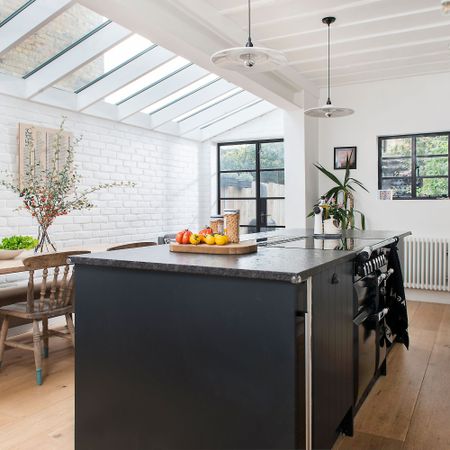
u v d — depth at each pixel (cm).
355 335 238
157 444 189
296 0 333
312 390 178
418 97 535
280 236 346
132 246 387
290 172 561
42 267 296
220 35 367
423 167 546
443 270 516
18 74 421
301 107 546
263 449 167
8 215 420
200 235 238
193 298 181
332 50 441
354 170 572
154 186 615
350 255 226
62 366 325
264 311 167
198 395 180
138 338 193
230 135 712
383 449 217
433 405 264
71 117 486
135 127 579
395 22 377
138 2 285
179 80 509
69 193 477
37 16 342
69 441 222
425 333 411
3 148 417
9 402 265
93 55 398
